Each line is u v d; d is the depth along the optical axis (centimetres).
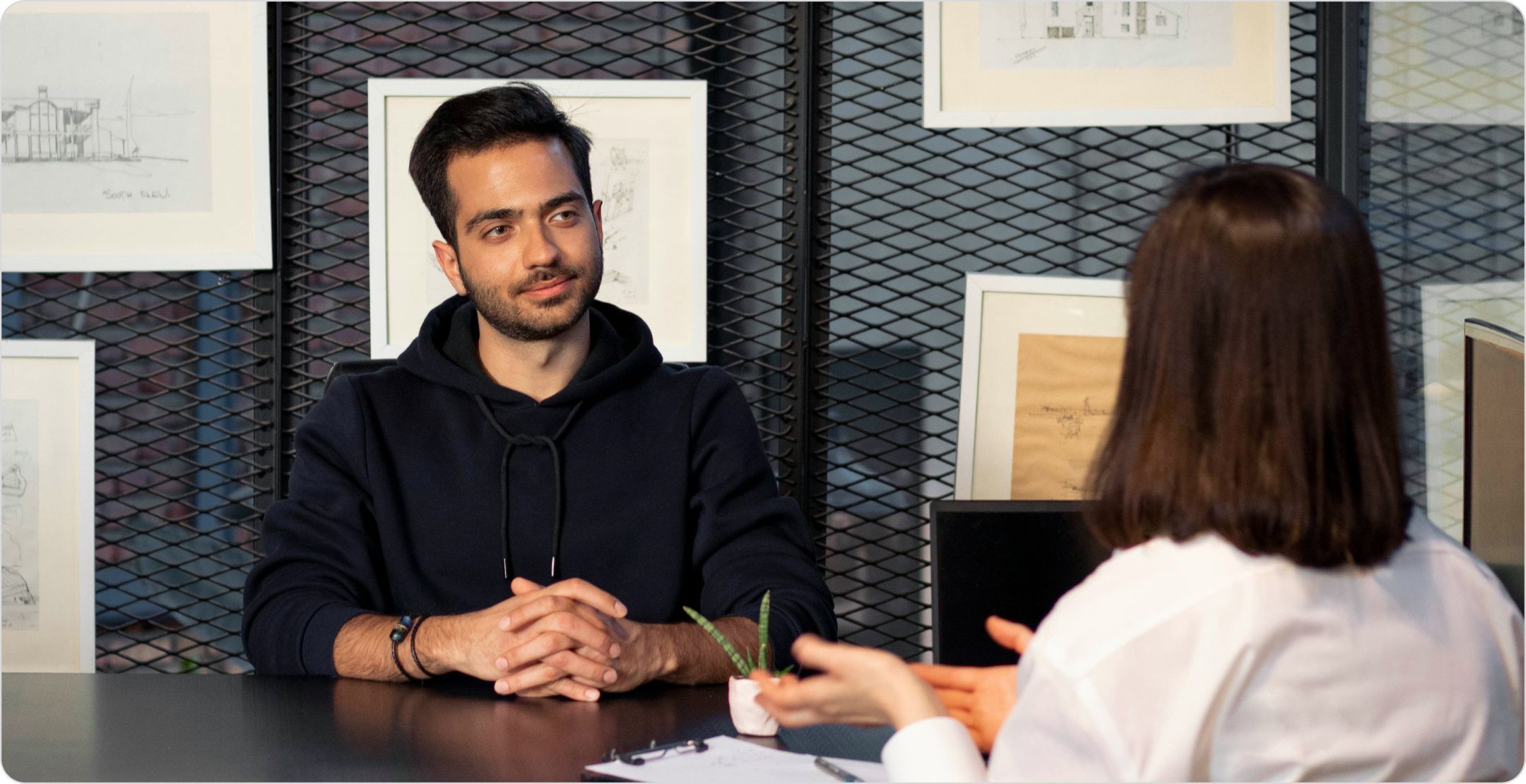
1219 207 73
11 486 193
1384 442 72
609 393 160
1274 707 70
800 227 198
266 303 198
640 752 103
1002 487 196
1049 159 203
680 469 157
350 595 146
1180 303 73
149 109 191
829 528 202
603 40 201
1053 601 126
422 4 199
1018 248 203
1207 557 72
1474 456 131
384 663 129
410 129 193
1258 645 69
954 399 203
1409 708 71
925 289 202
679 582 154
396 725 114
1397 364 190
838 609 202
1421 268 187
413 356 161
